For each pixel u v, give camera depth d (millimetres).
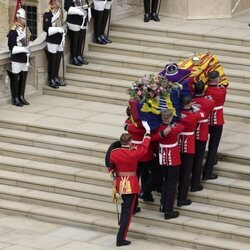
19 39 95812
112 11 104188
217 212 82312
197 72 84562
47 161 90438
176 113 81812
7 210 86625
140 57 101125
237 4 106750
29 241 82125
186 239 80938
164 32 102375
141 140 82250
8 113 95688
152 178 83500
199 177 84375
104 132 91562
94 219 84438
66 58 101125
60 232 83625
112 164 80562
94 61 101625
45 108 96938
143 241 81938
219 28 103000
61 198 86688
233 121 93062
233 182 84562
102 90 99188
